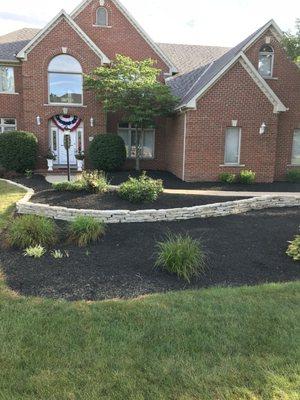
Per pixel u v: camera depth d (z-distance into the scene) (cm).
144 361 358
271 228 879
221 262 663
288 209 1109
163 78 2238
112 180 1639
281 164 1875
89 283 563
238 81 1655
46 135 2019
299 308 472
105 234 813
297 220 960
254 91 1672
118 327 421
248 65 1638
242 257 690
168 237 797
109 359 360
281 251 726
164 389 318
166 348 380
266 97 1686
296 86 1847
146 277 592
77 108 2027
